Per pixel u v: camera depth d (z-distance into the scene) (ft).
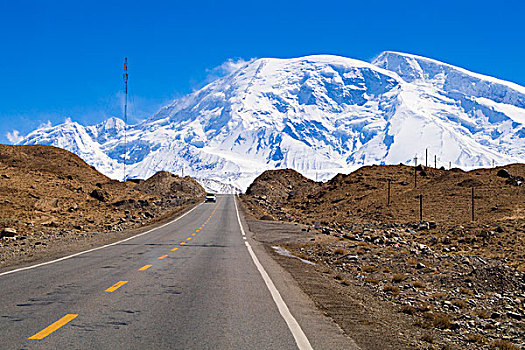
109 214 143.74
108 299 30.19
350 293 38.58
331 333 23.93
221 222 136.46
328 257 65.10
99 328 22.99
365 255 64.18
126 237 87.10
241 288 35.70
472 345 26.18
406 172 289.12
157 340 21.20
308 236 95.50
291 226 122.93
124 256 56.65
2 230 80.74
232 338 21.94
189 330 23.07
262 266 49.98
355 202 223.51
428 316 31.91
